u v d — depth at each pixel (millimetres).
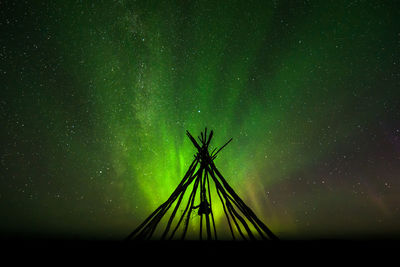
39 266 2766
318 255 3057
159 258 2793
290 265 2711
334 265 2822
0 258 3148
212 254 3041
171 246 3271
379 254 3398
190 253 3045
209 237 3307
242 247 3295
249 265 2600
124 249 3033
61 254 3240
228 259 2826
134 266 2602
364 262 2990
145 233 3260
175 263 2646
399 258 3213
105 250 3188
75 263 2836
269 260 2812
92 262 2816
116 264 2672
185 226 3400
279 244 3189
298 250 3164
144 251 2992
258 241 3191
